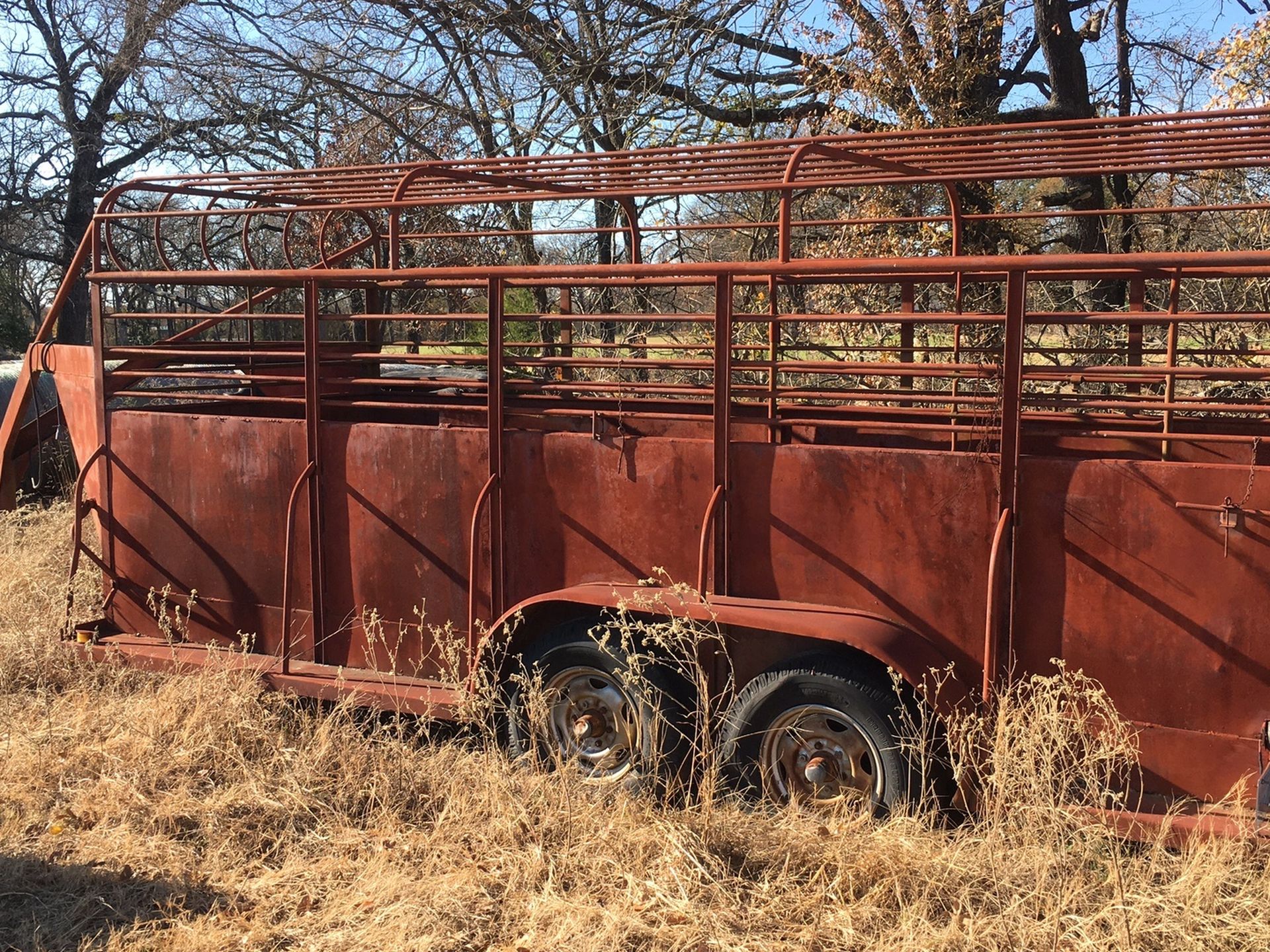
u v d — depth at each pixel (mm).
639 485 4113
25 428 6320
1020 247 10984
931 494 3627
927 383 7898
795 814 3701
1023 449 5031
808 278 4758
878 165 4809
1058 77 11453
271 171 5730
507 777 4066
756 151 4953
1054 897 3213
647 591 3992
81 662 5273
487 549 4406
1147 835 3275
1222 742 3291
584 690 4160
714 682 4020
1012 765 3426
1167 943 3066
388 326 14086
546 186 5113
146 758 4434
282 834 3957
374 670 4684
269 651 5020
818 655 3779
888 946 3143
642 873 3539
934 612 3650
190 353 5281
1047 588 3486
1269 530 3172
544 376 10109
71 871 3699
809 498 3812
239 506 5016
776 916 3322
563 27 13133
